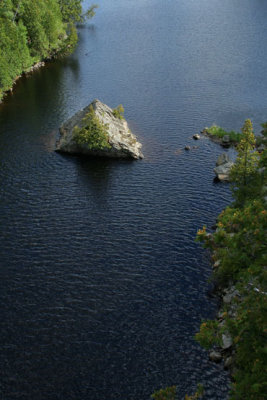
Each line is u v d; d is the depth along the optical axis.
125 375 44.41
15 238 65.81
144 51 160.75
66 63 155.12
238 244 42.22
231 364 44.12
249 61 140.12
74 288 55.91
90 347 47.62
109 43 175.38
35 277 57.97
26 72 147.00
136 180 80.94
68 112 113.69
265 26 174.50
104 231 66.69
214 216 69.25
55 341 48.50
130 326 50.03
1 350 47.56
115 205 73.19
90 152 90.81
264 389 30.72
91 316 51.59
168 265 59.16
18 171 85.50
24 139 99.56
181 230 66.12
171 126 102.88
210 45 159.50
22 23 144.38
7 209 73.12
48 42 156.50
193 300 53.19
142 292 54.81
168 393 35.62
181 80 130.38
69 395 42.69
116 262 60.16
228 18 192.38
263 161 58.91
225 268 43.75
